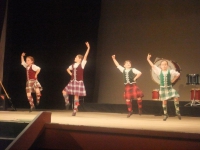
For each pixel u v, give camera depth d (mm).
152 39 8508
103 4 8820
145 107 7574
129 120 5812
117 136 4109
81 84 6637
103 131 4164
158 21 8461
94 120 5613
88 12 8586
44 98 8742
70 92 6613
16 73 8539
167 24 8398
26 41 8531
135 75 6914
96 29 8766
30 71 7168
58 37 8617
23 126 4852
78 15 8562
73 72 6672
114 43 8750
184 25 8281
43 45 8648
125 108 7754
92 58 8695
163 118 6426
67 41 8594
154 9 8492
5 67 8078
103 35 8820
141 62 8562
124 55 8688
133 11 8633
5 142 4723
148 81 8469
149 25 8523
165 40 8414
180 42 8305
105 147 4168
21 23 8406
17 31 8391
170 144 3949
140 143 4047
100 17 8852
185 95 8203
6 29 8039
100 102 8805
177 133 3914
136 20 8609
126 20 8672
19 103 8711
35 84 7156
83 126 4242
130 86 6637
